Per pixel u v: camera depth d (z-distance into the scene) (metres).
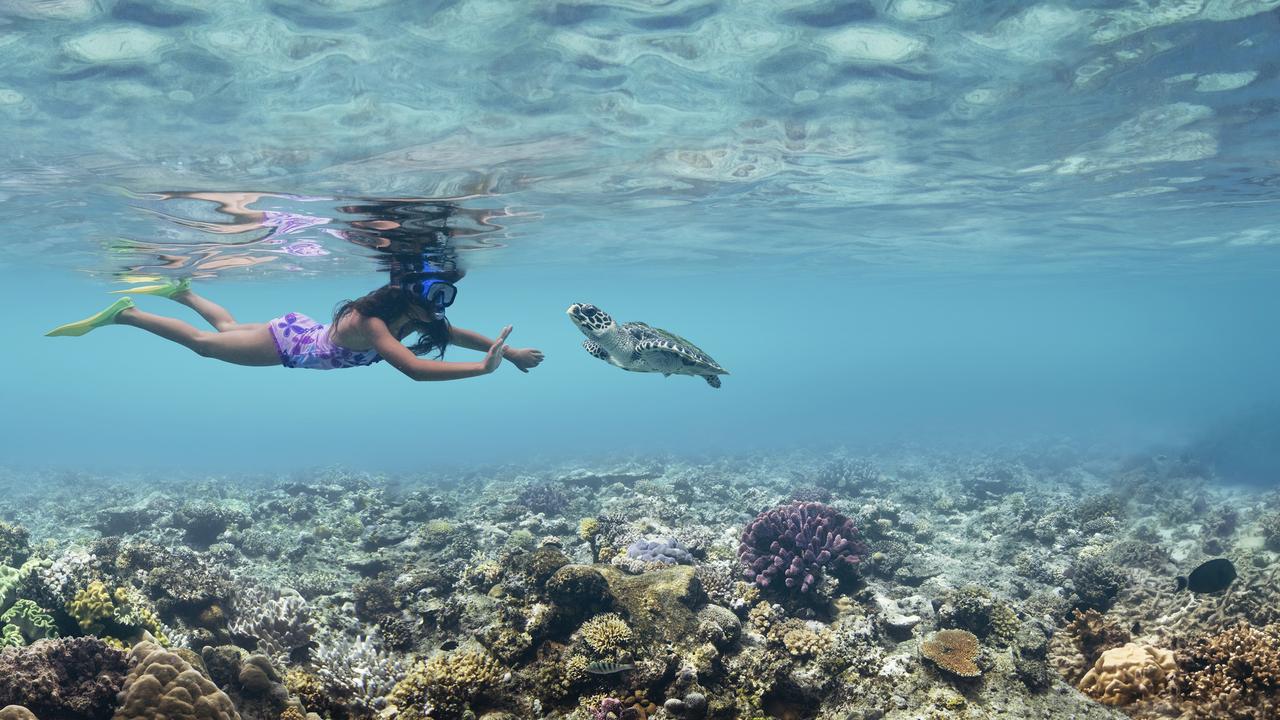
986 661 3.92
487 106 4.63
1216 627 4.29
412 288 3.02
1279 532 6.10
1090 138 6.04
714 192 8.30
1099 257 17.03
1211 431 18.30
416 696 3.60
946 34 4.09
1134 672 3.83
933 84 4.77
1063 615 4.87
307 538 6.65
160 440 30.50
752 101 4.96
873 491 10.89
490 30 3.72
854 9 3.80
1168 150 6.53
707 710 3.59
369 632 4.25
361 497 8.80
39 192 6.05
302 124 4.56
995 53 4.33
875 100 5.04
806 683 3.80
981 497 10.30
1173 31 4.10
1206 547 6.27
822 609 4.57
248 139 4.76
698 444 21.58
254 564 5.98
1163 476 11.41
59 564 3.84
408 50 3.84
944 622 4.32
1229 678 3.62
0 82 3.87
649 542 5.04
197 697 2.94
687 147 6.05
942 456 16.62
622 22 3.78
